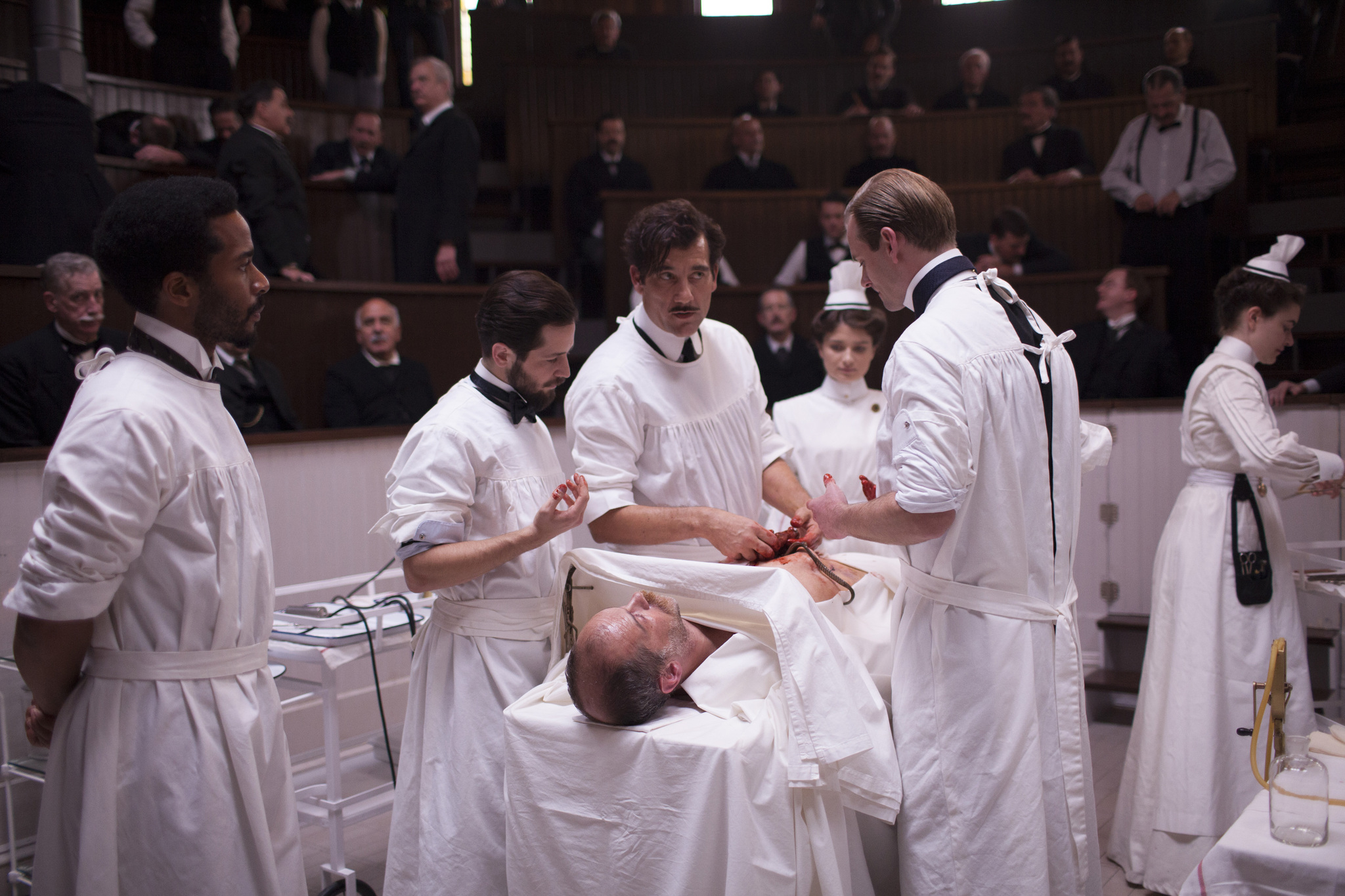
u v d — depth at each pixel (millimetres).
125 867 1567
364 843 3002
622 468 2059
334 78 7078
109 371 1594
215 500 1617
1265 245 6863
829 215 5980
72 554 1451
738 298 5469
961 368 1657
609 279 6078
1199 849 2605
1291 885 1352
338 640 2314
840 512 1778
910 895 1721
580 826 1702
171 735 1577
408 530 1861
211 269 1603
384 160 5867
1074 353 4957
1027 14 9266
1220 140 5855
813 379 5027
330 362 4609
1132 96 7531
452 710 1997
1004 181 6762
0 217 4160
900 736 1764
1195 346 5922
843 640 1814
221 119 6020
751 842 1596
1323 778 1397
